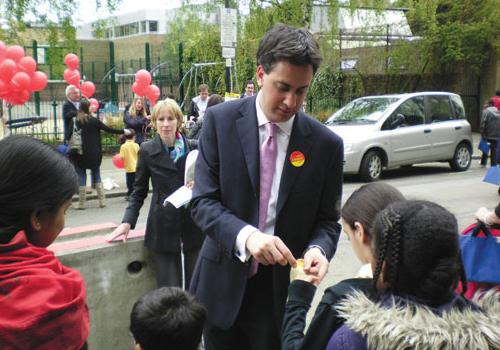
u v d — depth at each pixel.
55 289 1.35
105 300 3.43
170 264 3.66
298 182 2.21
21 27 13.55
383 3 18.80
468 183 11.06
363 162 11.16
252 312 2.29
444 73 21.89
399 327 1.34
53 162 1.43
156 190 3.73
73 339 1.38
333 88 20.81
